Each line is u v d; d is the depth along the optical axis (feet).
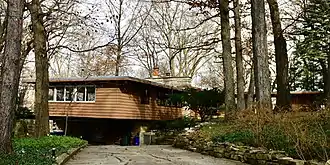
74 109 82.64
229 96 49.90
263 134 31.35
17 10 25.62
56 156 29.19
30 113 79.30
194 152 41.91
